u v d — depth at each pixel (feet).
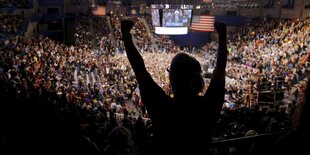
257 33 137.80
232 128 24.11
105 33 153.69
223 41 6.98
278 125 23.00
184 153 5.96
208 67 126.31
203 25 141.79
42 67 74.33
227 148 10.00
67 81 74.49
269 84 70.08
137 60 6.55
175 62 6.16
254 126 29.32
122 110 61.72
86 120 36.09
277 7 145.48
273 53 108.06
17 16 118.42
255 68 107.96
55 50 100.17
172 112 5.99
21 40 96.73
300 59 89.25
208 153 6.22
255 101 62.23
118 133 10.00
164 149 6.08
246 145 10.15
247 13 161.79
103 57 114.62
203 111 6.01
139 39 156.76
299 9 132.98
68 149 7.28
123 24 6.97
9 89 45.37
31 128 6.89
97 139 23.17
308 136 5.32
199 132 5.98
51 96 46.32
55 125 7.13
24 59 73.46
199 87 6.13
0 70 58.80
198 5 160.15
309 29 107.65
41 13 156.87
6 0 125.70
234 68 110.32
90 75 94.02
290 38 111.65
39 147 7.00
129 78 91.35
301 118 5.46
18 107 7.24
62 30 156.35
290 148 5.46
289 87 73.05
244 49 129.59
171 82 6.18
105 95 74.95
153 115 6.15
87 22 160.04
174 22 102.63
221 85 6.33
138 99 75.00
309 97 5.42
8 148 7.30
